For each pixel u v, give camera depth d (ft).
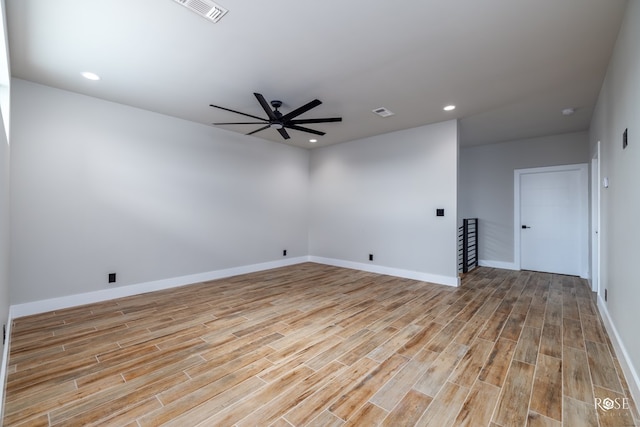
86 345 7.83
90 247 11.34
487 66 8.84
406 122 14.39
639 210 5.57
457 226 14.01
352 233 18.33
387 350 7.66
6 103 6.94
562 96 11.05
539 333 8.67
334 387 6.06
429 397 5.74
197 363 6.98
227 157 15.93
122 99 11.59
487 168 18.95
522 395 5.79
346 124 14.80
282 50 8.05
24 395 5.71
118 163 12.05
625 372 6.39
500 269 17.98
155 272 13.16
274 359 7.18
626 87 6.53
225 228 15.85
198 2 6.15
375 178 17.11
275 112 10.73
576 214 16.21
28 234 10.00
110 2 6.14
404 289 13.50
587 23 6.81
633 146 6.01
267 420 5.10
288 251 19.39
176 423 5.02
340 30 7.13
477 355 7.39
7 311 7.96
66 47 7.91
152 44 7.79
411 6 6.26
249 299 11.95
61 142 10.68
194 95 11.19
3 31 5.52
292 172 19.69
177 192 13.89
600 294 10.58
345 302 11.60
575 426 4.95
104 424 4.98
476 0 6.07
